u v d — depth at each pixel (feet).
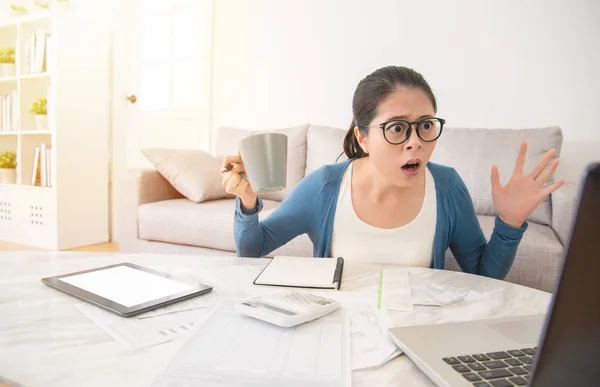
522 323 1.87
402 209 3.38
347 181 3.51
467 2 7.56
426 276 2.81
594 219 0.96
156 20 10.55
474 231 3.45
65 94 9.94
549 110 7.18
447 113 7.83
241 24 9.53
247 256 3.31
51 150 9.87
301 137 7.89
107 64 10.89
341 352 1.62
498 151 6.43
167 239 6.87
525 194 2.86
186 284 2.39
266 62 9.31
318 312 1.97
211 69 9.89
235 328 1.82
